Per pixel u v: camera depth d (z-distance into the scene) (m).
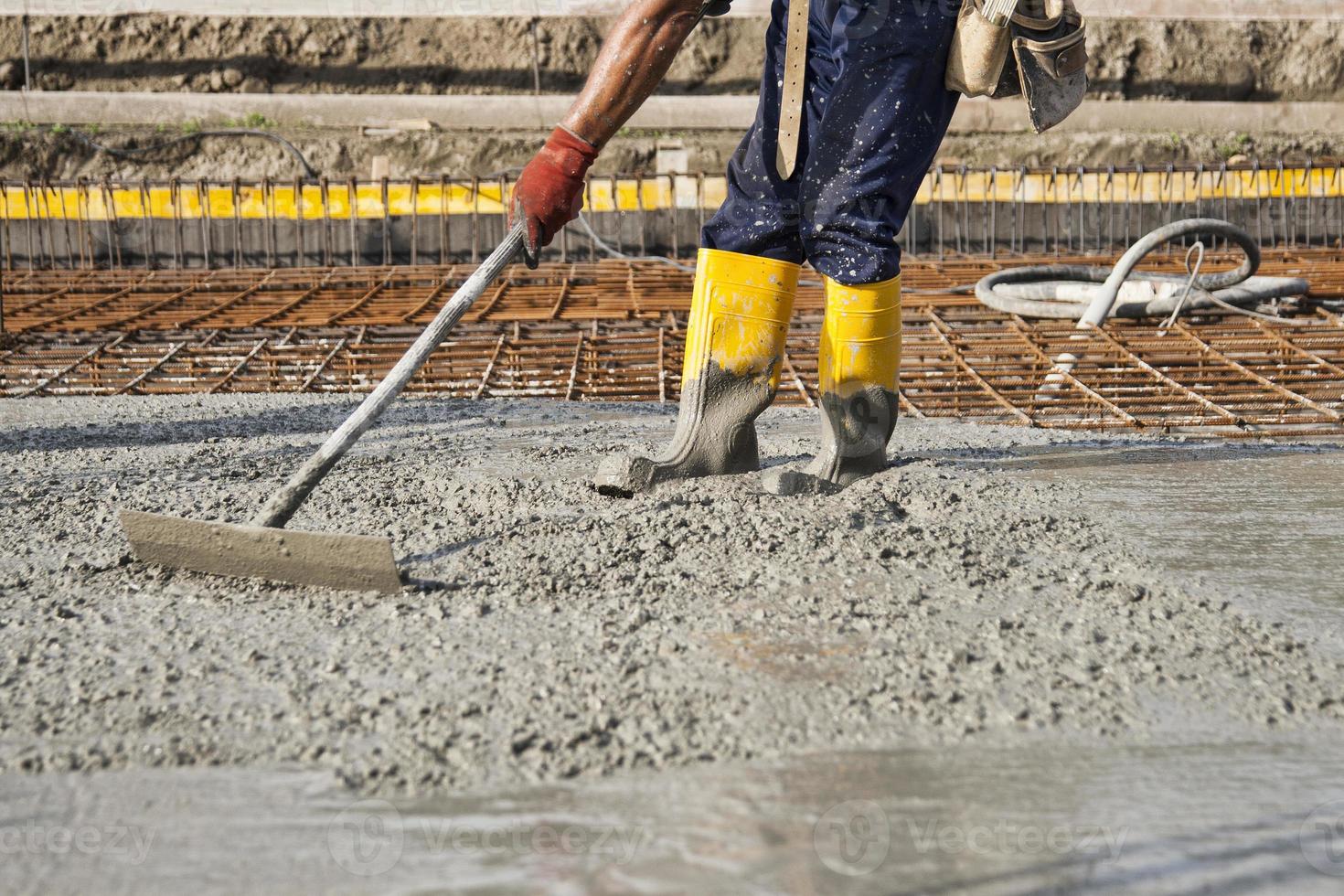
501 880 1.66
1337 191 14.84
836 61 3.66
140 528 3.18
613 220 14.49
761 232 3.87
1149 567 3.17
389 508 3.79
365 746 2.09
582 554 3.16
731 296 3.91
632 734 2.11
